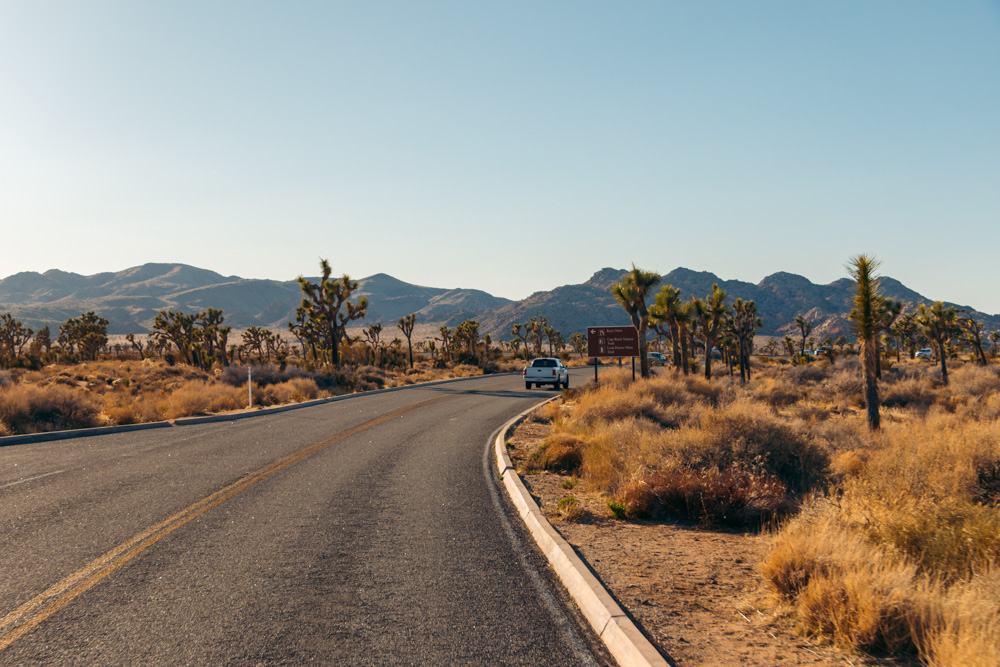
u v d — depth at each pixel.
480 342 78.75
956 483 7.76
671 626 4.22
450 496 8.52
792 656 3.80
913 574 4.53
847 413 21.53
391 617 4.41
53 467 10.20
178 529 6.64
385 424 17.08
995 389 23.61
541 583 5.21
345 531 6.67
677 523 7.48
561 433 13.78
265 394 24.61
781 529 6.76
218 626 4.22
